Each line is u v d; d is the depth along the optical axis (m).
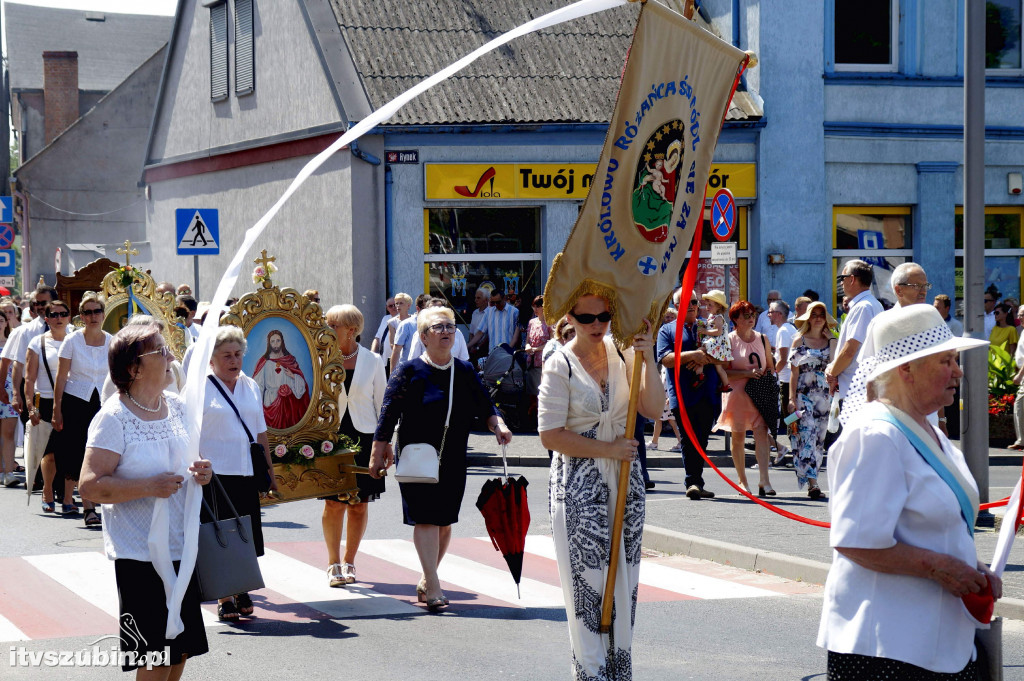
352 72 20.33
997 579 3.54
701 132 5.38
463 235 20.14
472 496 12.63
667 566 9.09
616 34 21.67
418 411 7.68
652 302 5.18
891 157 21.30
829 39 21.00
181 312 13.61
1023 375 15.62
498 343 19.33
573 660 5.13
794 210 20.83
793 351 12.05
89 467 4.64
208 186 25.88
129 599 4.71
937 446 3.62
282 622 7.38
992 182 21.84
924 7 21.34
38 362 11.66
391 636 7.00
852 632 3.59
